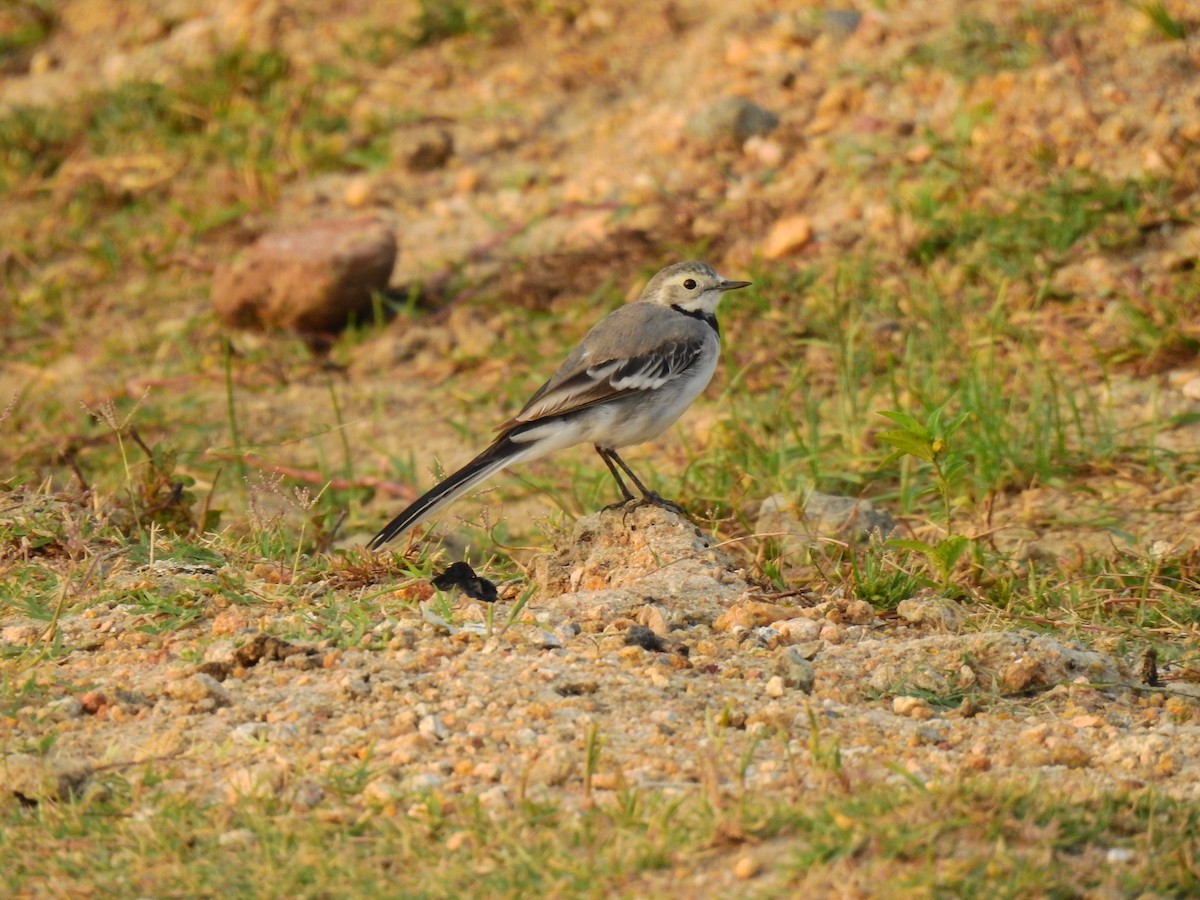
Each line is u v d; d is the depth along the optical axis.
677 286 11.70
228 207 19.30
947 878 6.04
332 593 9.51
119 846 6.75
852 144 17.52
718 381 15.28
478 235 18.11
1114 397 14.04
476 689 8.16
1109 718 8.33
